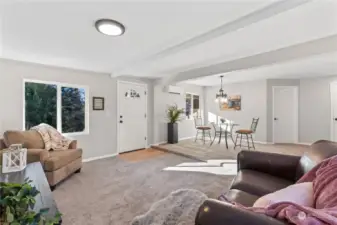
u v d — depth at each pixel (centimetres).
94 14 199
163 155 512
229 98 755
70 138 411
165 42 282
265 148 571
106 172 369
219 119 786
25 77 381
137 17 206
